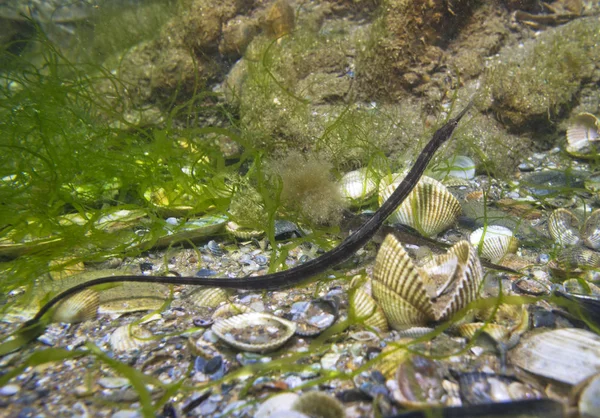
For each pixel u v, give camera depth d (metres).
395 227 0.17
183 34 0.28
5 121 0.22
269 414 0.10
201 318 0.14
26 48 0.39
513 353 0.11
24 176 0.20
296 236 0.19
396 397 0.10
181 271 0.17
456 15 0.25
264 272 0.16
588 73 0.25
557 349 0.11
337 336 0.12
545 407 0.09
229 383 0.11
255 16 0.28
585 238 0.17
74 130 0.23
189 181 0.20
